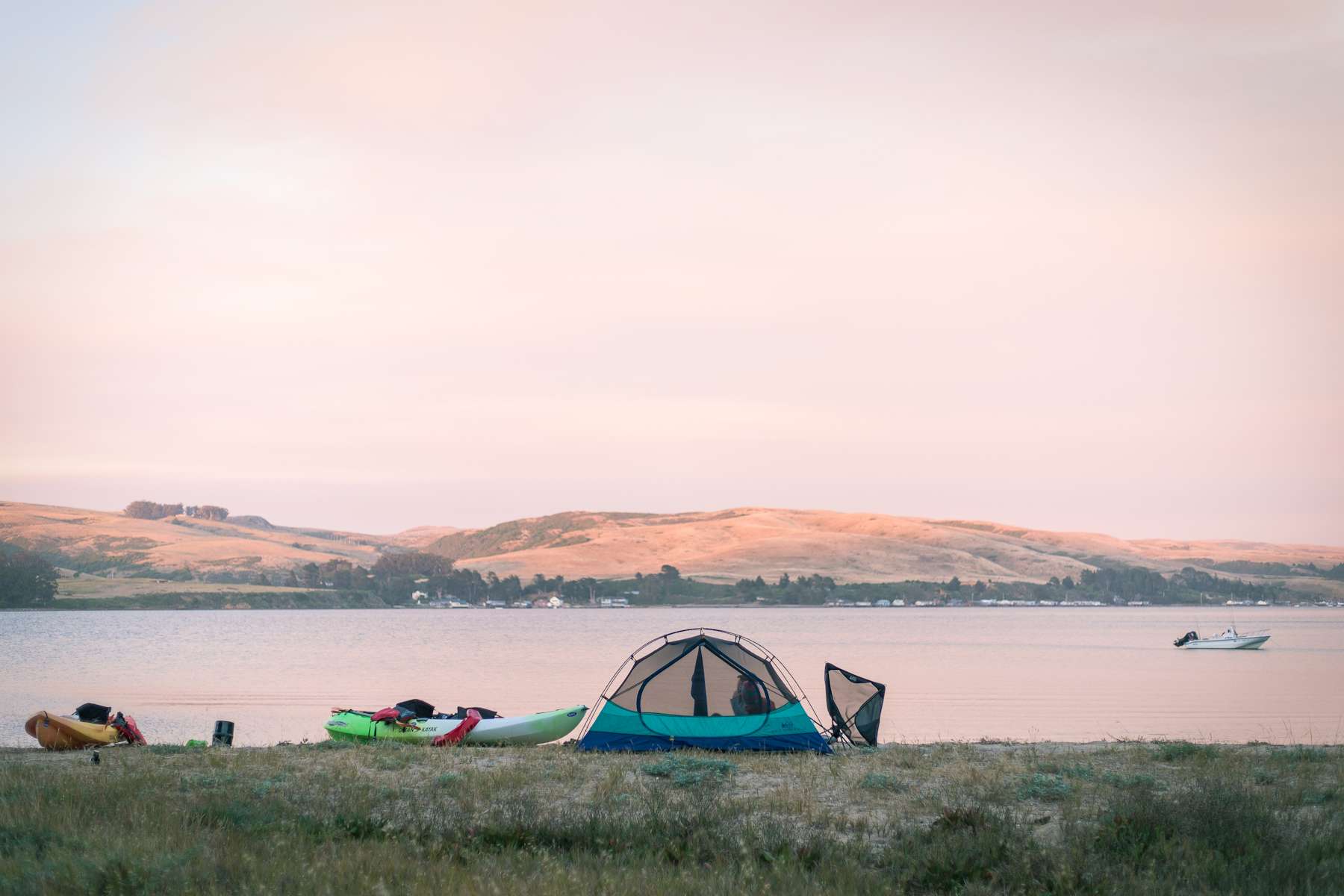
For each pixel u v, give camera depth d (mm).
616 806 15000
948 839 12250
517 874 10750
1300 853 11266
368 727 25281
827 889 10273
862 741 23953
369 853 11445
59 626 177125
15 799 14250
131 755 21281
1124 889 10359
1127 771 18531
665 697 22672
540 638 142250
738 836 12617
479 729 24688
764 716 22438
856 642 126812
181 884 10086
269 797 15219
